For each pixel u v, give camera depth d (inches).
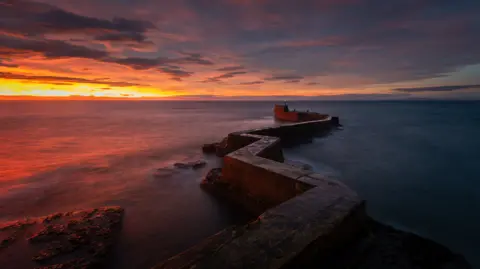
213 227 234.8
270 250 105.3
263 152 333.1
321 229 120.6
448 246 241.6
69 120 1726.1
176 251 200.1
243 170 273.1
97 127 1269.7
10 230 218.5
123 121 1649.9
